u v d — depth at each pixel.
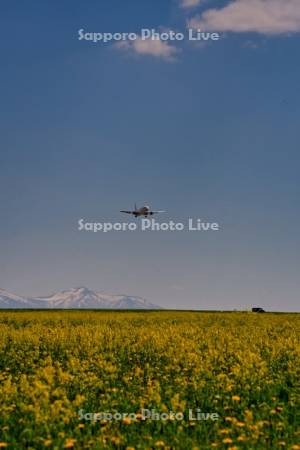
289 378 18.27
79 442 11.86
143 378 18.45
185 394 15.80
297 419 13.60
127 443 11.89
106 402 14.53
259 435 12.22
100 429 12.50
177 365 19.95
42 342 26.89
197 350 22.75
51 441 11.51
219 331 30.75
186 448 11.41
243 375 17.41
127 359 22.92
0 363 22.03
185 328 32.25
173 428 12.80
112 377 17.59
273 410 13.80
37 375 17.08
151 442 11.66
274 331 33.72
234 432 12.41
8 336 28.33
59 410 13.30
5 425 13.00
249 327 35.19
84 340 26.23
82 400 14.27
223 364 20.44
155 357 22.92
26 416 13.16
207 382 17.05
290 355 22.69
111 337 27.25
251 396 15.80
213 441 12.16
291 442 11.77
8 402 14.55
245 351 21.86
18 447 11.55
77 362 19.42
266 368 18.62
